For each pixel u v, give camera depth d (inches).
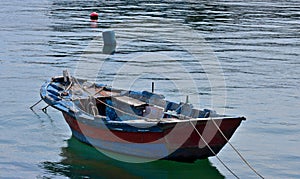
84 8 2898.6
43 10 2815.0
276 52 1865.2
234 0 3331.7
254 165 927.7
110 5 3016.7
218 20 2516.0
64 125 1105.4
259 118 1170.6
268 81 1483.8
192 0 3272.6
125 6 2957.7
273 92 1378.0
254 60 1737.2
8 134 1049.5
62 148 982.4
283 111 1222.9
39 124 1107.9
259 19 2576.3
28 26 2317.9
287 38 2122.3
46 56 1747.0
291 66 1663.4
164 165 909.8
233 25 2393.0
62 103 1011.3
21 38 2050.9
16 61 1669.5
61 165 909.8
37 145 995.3
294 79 1509.6
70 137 1037.8
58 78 1157.7
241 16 2655.0
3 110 1187.3
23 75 1498.5
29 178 859.4
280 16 2679.6
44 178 859.4
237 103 1279.5
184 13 2704.2
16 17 2564.0
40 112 1182.9
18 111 1183.6
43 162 921.5
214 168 911.7
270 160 949.8
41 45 1924.2
